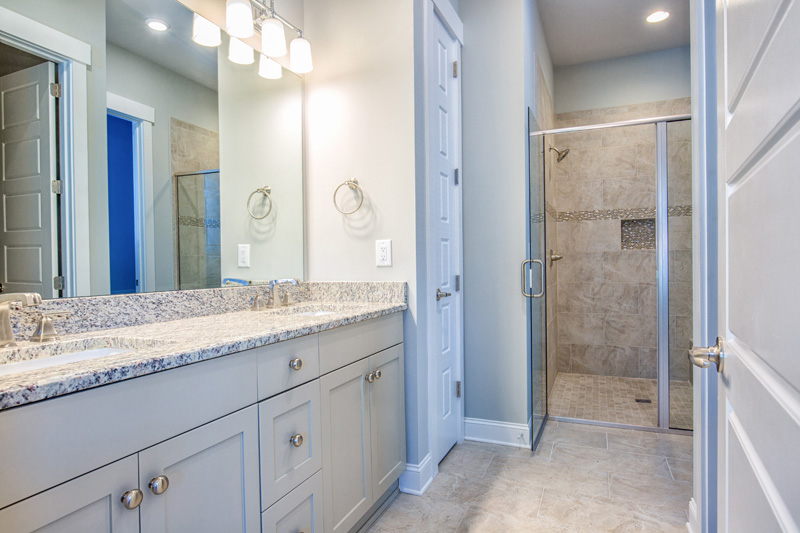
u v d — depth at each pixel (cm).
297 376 132
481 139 260
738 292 64
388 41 201
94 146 136
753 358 58
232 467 109
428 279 211
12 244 115
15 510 70
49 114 124
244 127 190
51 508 74
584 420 289
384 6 202
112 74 141
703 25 142
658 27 342
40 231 121
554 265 369
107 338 124
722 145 75
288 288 206
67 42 129
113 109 142
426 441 208
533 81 282
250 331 124
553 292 358
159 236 155
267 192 199
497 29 256
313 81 217
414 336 197
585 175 396
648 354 381
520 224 252
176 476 95
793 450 42
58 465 75
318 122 216
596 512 183
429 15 215
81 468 78
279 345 125
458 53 259
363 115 206
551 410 309
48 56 124
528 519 178
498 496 196
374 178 203
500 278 257
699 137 147
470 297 264
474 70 262
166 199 158
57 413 75
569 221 401
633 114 389
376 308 178
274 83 204
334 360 149
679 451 242
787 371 43
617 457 235
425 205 208
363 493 165
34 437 72
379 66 202
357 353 162
